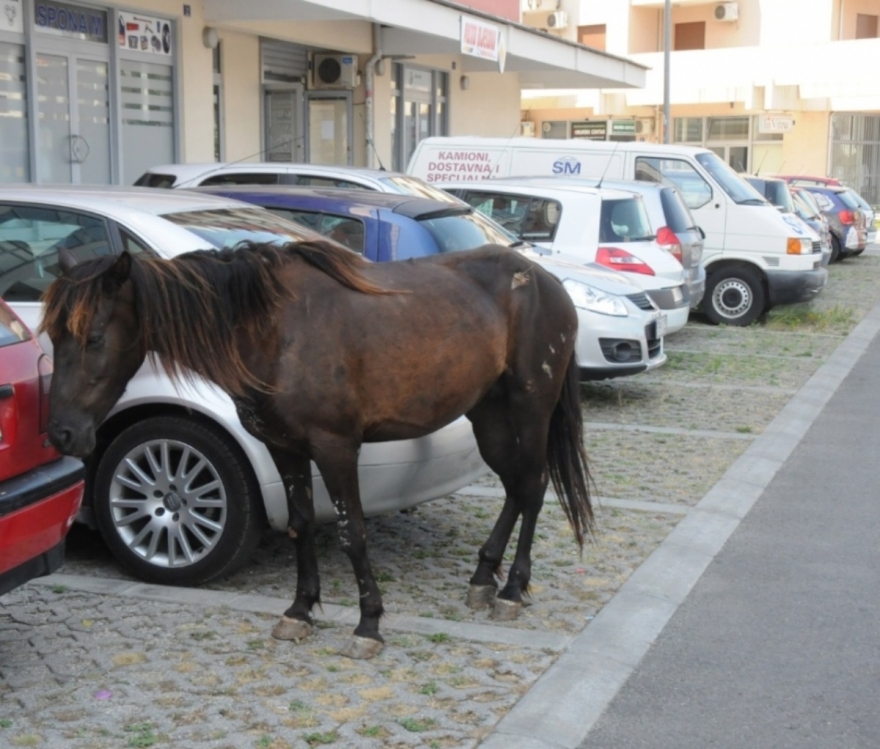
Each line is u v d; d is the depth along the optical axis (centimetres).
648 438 952
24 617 552
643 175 1658
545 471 574
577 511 579
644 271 1262
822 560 655
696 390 1162
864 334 1582
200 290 468
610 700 474
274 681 484
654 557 650
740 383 1203
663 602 584
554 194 1284
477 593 571
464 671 495
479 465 641
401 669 497
